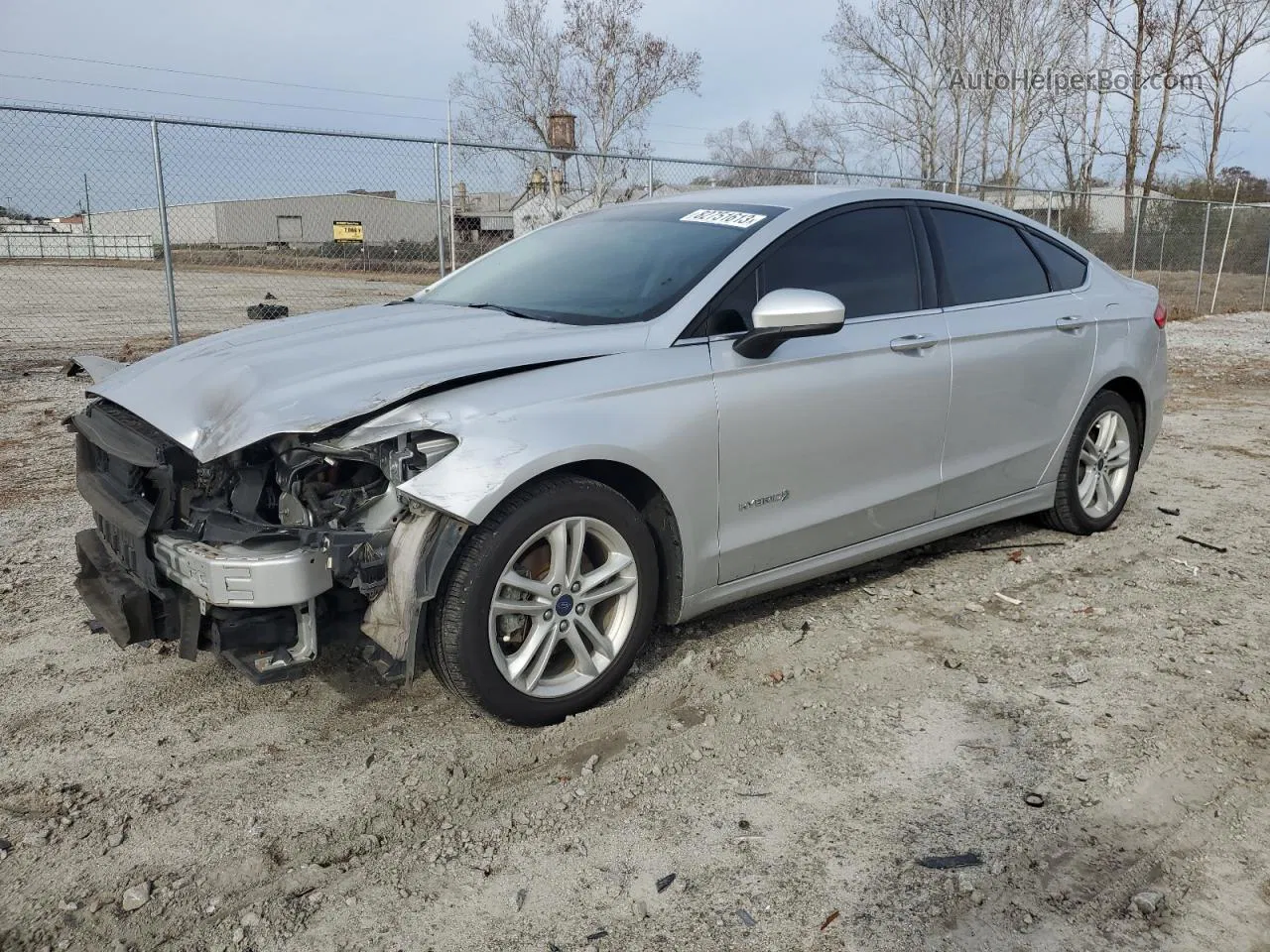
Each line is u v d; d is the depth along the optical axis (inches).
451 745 119.4
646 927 89.4
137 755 117.3
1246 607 165.6
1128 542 199.5
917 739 121.8
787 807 107.5
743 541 138.1
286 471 114.0
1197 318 783.7
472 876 96.6
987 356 167.0
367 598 114.5
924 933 88.4
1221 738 122.6
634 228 160.1
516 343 124.0
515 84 1370.6
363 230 418.6
